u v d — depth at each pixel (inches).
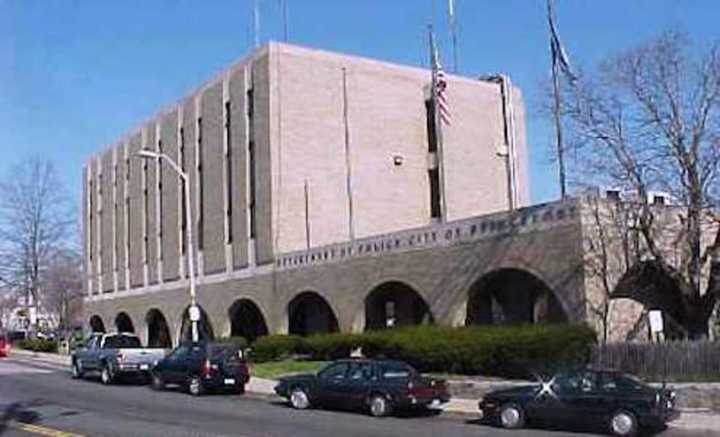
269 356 1601.9
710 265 1198.9
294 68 1886.1
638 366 1055.0
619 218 1193.4
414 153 2047.2
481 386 1078.4
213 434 765.9
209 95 2090.3
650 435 798.5
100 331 2709.2
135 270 2454.5
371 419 923.4
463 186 2075.5
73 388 1337.4
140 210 2437.3
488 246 1302.9
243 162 1930.4
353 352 1443.2
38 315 3378.4
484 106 2153.1
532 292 1333.7
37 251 2923.2
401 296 1584.6
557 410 829.8
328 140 1911.9
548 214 1213.1
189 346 1267.2
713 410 941.2
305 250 1712.6
